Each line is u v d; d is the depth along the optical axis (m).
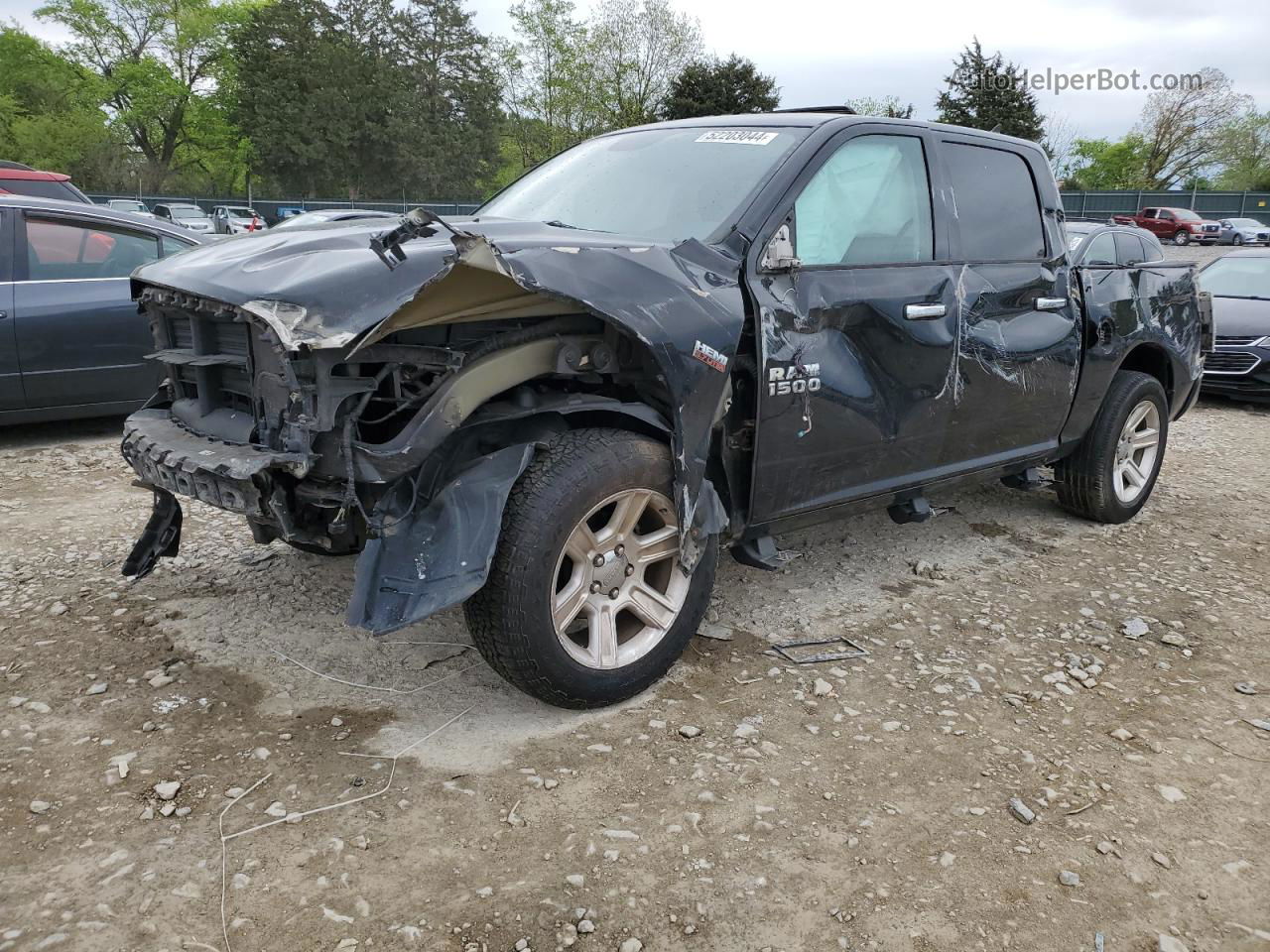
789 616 3.86
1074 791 2.71
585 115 47.72
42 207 6.15
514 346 2.75
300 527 2.81
